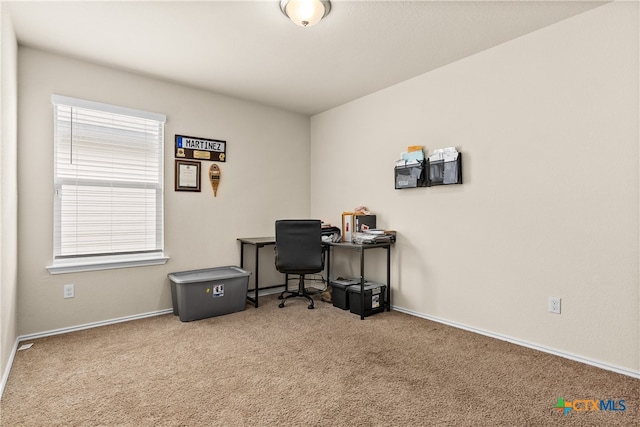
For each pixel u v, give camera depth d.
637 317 1.99
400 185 3.27
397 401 1.75
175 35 2.44
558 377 2.00
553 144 2.32
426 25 2.32
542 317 2.38
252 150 3.92
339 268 4.08
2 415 1.61
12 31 2.22
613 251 2.08
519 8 2.12
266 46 2.61
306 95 3.71
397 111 3.37
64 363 2.18
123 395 1.80
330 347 2.46
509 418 1.60
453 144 2.90
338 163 4.07
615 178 2.07
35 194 2.63
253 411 1.66
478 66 2.73
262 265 4.04
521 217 2.48
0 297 1.80
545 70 2.35
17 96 2.51
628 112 2.02
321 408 1.69
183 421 1.58
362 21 2.27
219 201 3.66
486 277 2.69
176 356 2.30
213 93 3.61
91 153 2.91
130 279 3.08
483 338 2.63
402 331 2.79
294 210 4.31
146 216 3.20
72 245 2.83
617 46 2.05
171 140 3.33
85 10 2.12
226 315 3.22
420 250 3.17
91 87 2.88
